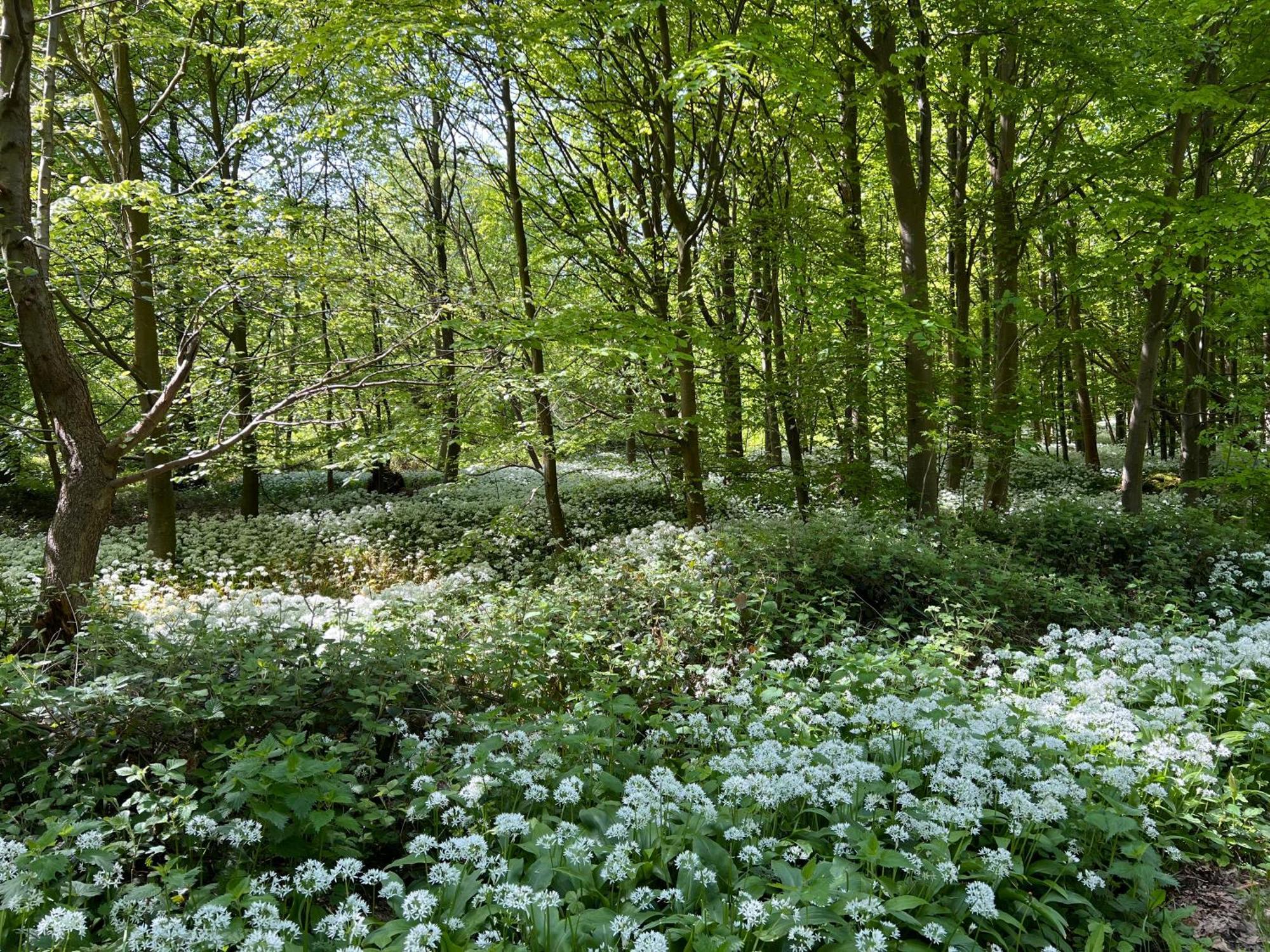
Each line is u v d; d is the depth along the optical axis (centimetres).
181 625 556
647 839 372
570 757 461
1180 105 1060
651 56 1158
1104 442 3591
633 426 1109
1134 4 1148
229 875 350
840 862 350
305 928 308
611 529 1415
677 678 626
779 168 1356
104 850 318
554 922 316
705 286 1251
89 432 678
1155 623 821
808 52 1060
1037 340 1463
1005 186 1308
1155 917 382
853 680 567
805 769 407
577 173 1269
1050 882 369
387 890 306
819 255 1100
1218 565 980
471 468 1237
